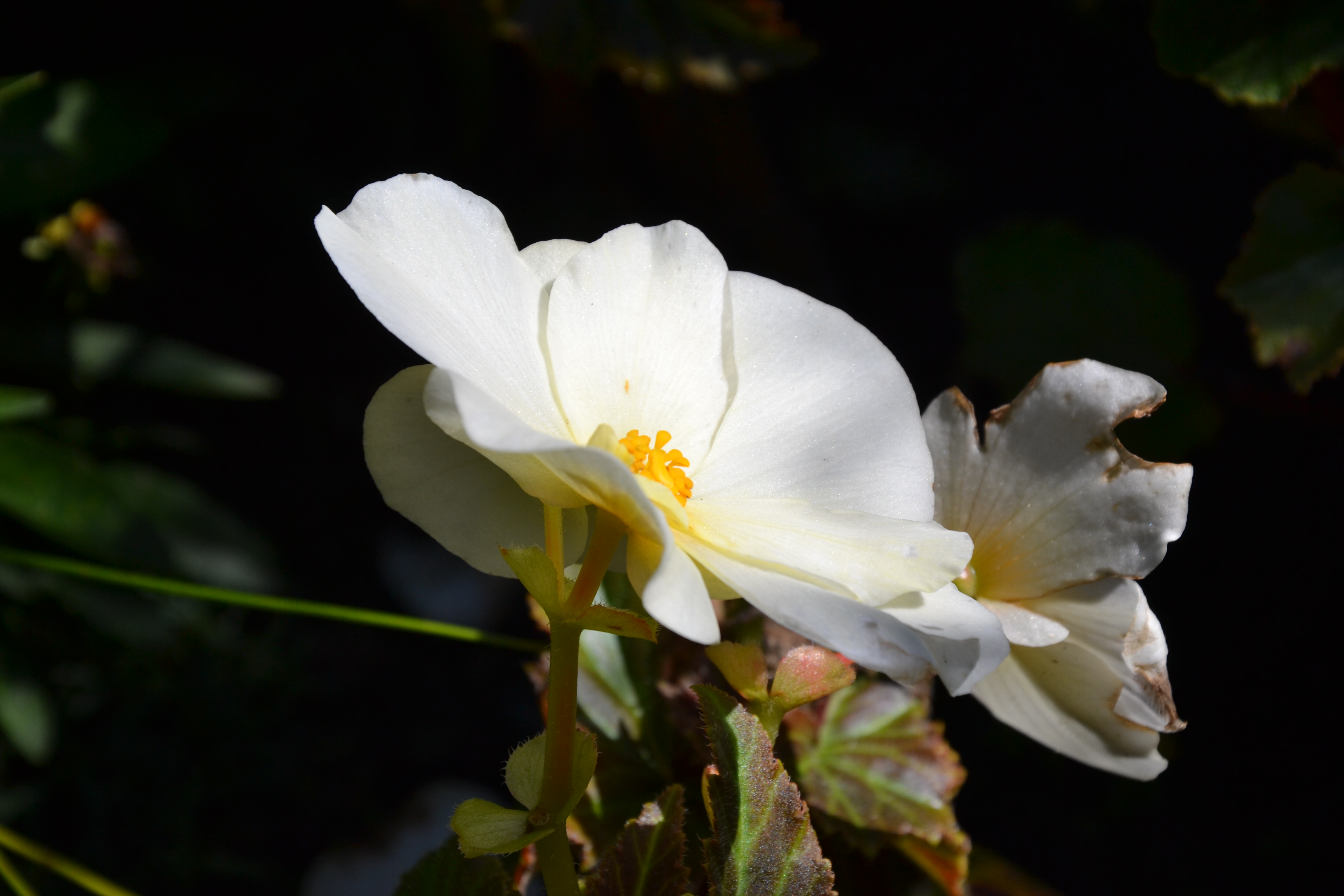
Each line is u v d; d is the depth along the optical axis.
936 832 0.42
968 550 0.37
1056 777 0.81
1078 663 0.40
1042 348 0.66
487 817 0.38
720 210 0.94
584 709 0.43
